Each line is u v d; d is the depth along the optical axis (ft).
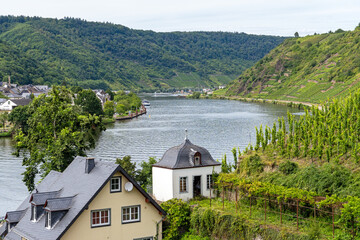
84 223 169.99
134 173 273.95
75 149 297.12
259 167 237.04
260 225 176.86
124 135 647.97
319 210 178.09
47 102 314.76
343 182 194.18
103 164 183.62
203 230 196.85
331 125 252.21
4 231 203.72
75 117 316.19
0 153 520.01
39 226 173.88
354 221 161.68
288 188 195.42
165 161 234.79
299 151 251.60
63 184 190.90
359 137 240.73
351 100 284.82
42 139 301.43
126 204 178.09
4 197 328.08
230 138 591.37
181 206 205.77
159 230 185.68
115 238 176.14
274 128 272.72
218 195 228.84
